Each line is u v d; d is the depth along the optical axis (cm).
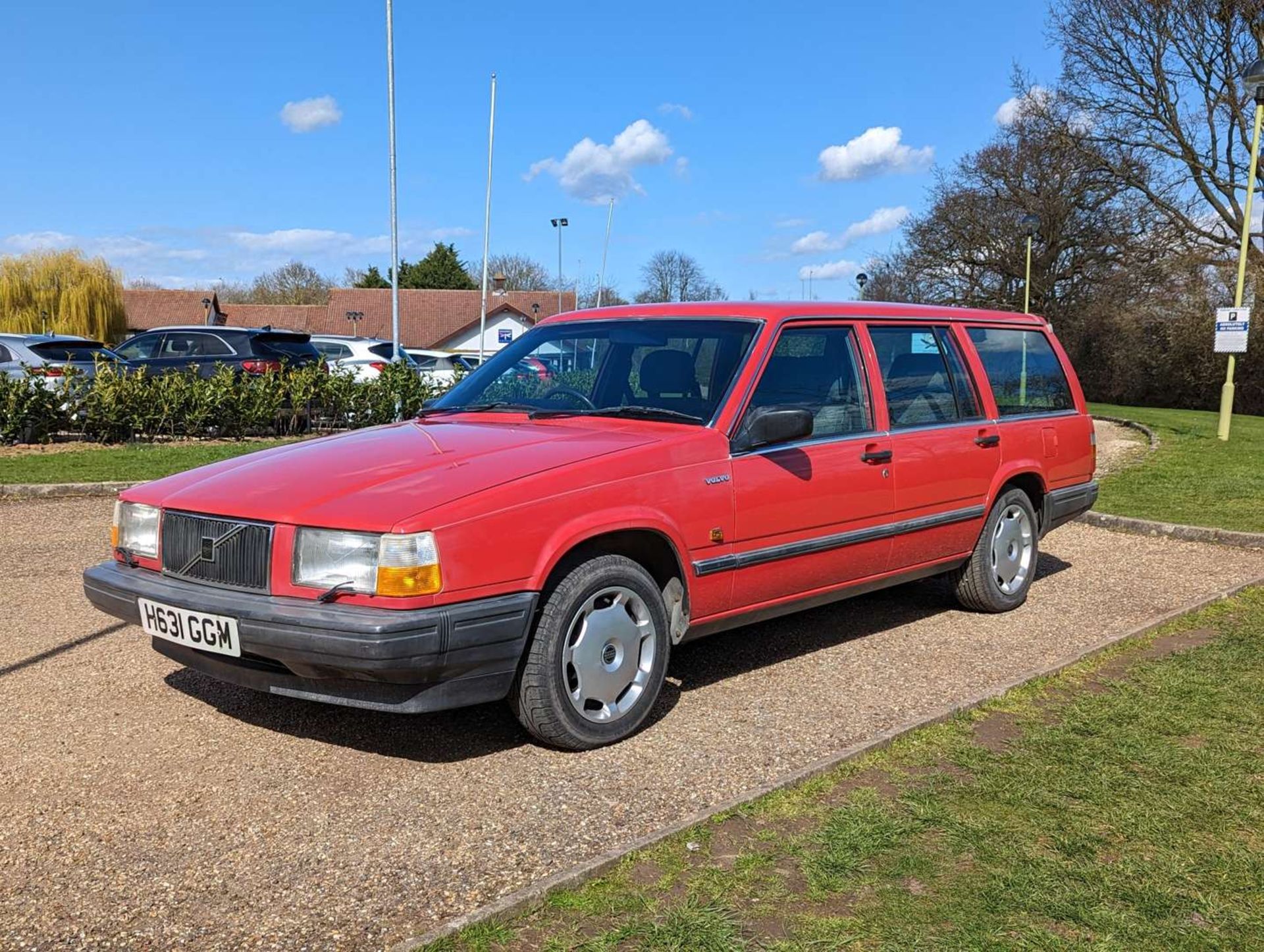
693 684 471
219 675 380
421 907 280
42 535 802
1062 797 346
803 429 431
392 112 2495
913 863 302
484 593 354
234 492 382
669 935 263
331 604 346
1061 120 3453
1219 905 281
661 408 455
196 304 6981
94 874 297
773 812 335
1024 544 614
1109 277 3862
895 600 637
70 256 5194
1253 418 2491
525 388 498
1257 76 1566
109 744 392
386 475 379
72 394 1371
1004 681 471
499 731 411
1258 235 3172
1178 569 721
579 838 319
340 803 344
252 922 273
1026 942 263
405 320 6638
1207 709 429
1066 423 648
